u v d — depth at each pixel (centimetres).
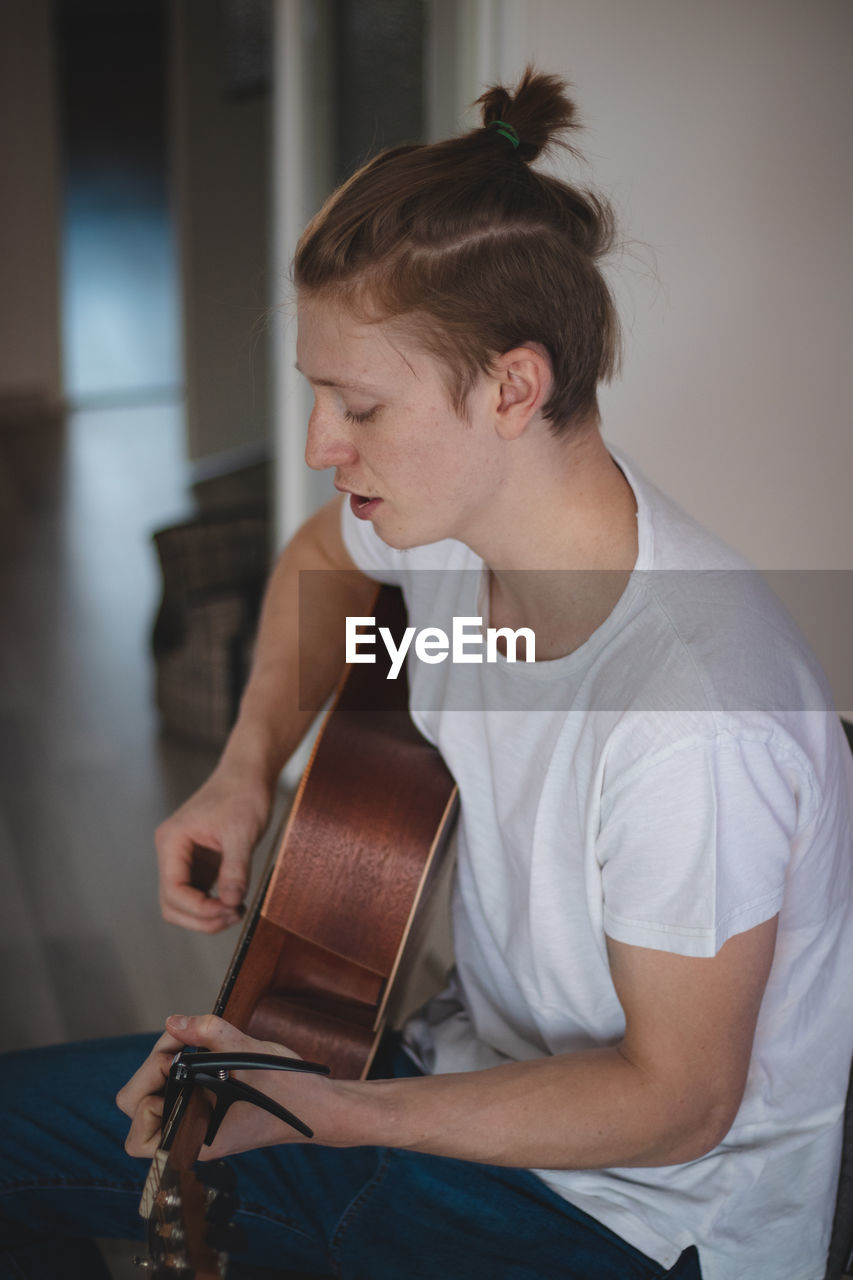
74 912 223
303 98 231
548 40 165
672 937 82
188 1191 82
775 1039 95
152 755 277
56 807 255
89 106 1226
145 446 511
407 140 221
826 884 93
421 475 85
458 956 115
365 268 79
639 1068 86
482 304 80
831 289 142
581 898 95
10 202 520
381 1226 100
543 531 90
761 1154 94
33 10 503
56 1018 197
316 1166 106
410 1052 114
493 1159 87
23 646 329
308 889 112
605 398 168
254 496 453
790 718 85
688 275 156
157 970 209
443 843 116
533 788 95
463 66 181
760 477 155
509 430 84
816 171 140
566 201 86
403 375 82
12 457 491
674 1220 94
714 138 149
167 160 1113
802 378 147
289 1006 115
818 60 138
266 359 477
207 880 125
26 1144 109
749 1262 95
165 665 279
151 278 802
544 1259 95
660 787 82
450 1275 96
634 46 154
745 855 82
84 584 370
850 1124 98
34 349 543
